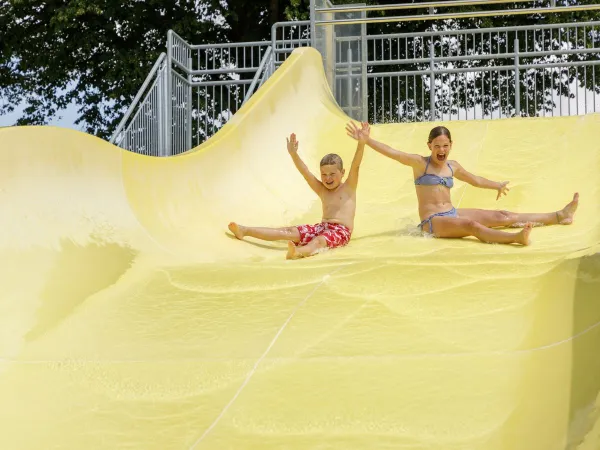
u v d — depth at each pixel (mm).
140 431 3123
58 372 3648
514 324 3824
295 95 9812
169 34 12656
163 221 6129
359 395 3264
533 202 7234
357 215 7344
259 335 3934
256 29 23750
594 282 4043
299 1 21109
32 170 5414
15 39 22953
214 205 6863
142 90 11312
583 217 6652
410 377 3375
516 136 8914
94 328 4172
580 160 8047
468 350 3588
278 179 7898
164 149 12273
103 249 5289
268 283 4746
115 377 3580
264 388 3387
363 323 3986
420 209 6621
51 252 4977
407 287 4449
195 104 18797
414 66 21141
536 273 4473
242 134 8039
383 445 2898
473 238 6355
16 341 3982
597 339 3432
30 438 3119
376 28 21703
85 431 3148
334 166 6461
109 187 5926
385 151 6590
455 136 9125
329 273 4820
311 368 3527
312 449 2902
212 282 4836
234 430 3078
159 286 4828
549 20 20297
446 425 3006
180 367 3637
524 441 2855
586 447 2730
